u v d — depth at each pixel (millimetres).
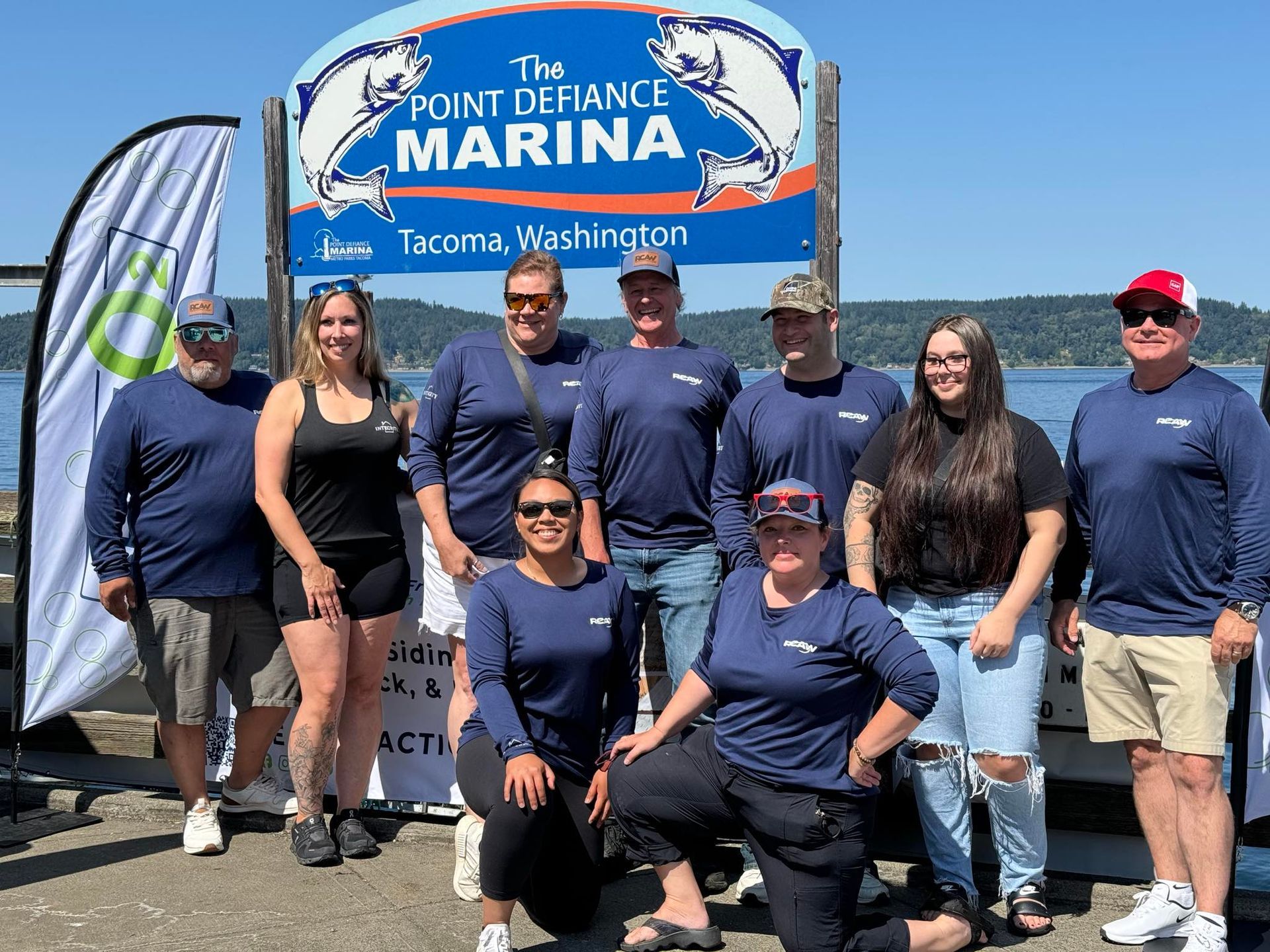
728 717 3242
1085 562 3629
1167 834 3488
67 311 4633
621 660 3531
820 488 3678
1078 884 3807
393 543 4145
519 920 3611
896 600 3572
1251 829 3781
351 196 4953
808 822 3096
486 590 3439
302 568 3906
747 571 3385
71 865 4055
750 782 3188
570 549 3451
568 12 4664
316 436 3936
